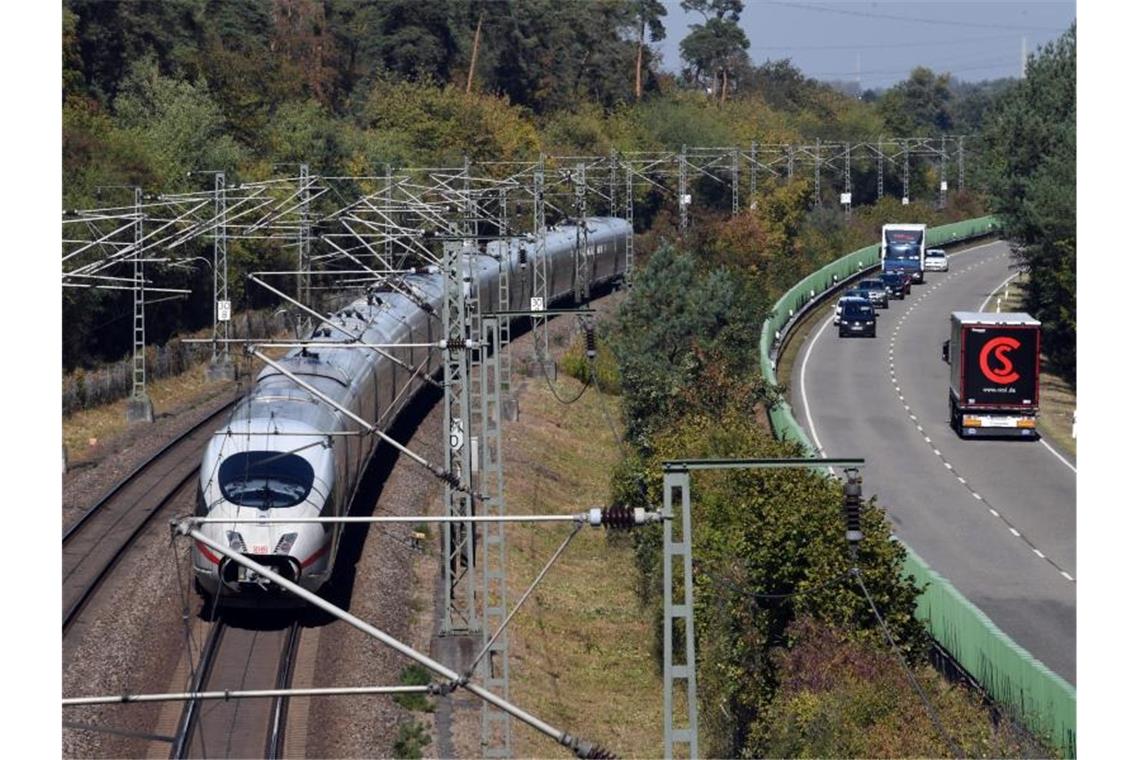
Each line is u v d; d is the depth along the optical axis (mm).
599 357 120750
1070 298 127188
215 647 54938
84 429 94125
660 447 71812
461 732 50812
